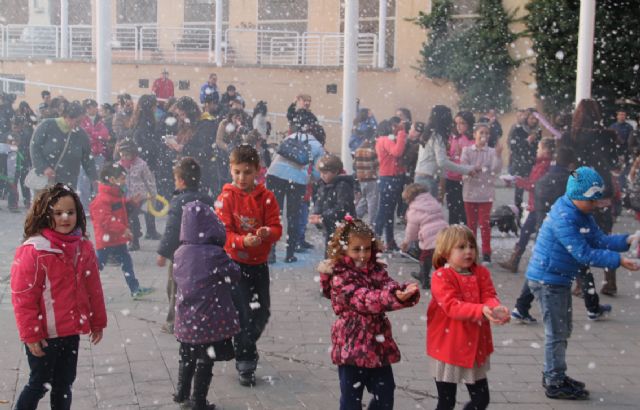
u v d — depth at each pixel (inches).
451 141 421.4
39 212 178.9
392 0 1015.6
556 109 837.2
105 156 505.0
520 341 272.5
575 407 213.5
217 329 199.5
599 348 267.4
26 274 173.5
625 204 419.8
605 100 792.9
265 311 230.5
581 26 489.1
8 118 578.9
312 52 1046.4
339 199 303.3
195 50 1077.1
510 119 877.2
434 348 185.9
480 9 874.1
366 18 1035.9
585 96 492.4
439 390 188.5
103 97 596.1
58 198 178.9
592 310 300.0
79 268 180.4
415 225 341.7
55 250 176.1
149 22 1138.0
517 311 292.7
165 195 467.8
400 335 276.7
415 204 344.2
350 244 176.2
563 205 217.6
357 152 445.4
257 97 978.1
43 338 175.5
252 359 225.3
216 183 479.2
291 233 394.3
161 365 238.4
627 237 217.9
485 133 390.6
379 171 423.5
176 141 472.4
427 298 328.2
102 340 261.3
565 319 221.5
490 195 393.1
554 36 824.3
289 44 1015.0
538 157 381.7
